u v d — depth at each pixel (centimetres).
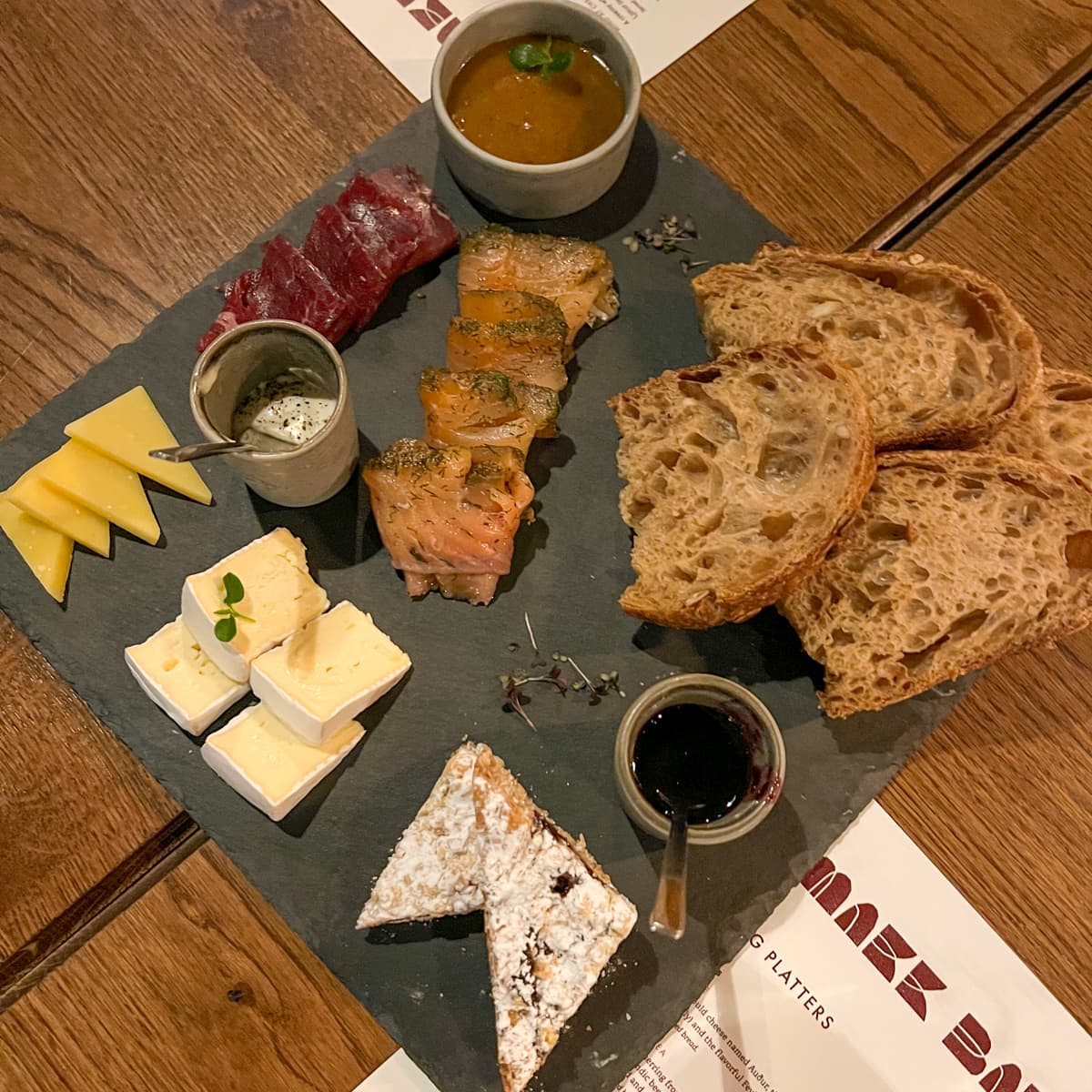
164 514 44
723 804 40
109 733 43
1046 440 43
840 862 42
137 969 40
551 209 45
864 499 41
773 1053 41
